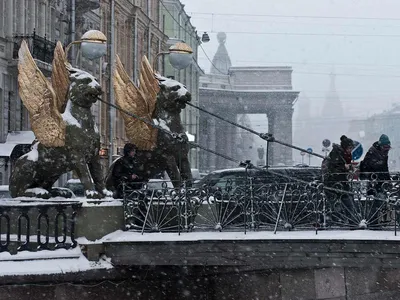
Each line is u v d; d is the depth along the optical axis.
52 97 13.12
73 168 13.22
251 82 85.00
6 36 29.47
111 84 40.53
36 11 32.03
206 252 12.24
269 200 12.61
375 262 11.73
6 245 12.01
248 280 13.09
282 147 85.06
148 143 14.45
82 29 36.53
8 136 29.34
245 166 13.37
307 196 12.52
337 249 11.82
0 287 11.89
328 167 13.77
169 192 12.88
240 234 12.35
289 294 12.73
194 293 13.32
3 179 28.20
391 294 12.37
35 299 12.12
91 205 12.74
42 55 30.12
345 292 12.45
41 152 13.29
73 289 12.40
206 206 13.00
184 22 67.50
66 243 12.46
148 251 12.46
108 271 12.55
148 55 50.81
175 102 14.59
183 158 14.64
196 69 73.56
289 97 84.44
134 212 13.07
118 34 44.12
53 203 12.32
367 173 13.02
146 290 13.03
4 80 29.34
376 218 12.46
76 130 13.15
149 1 51.16
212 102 82.81
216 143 84.56
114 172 14.40
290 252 11.96
